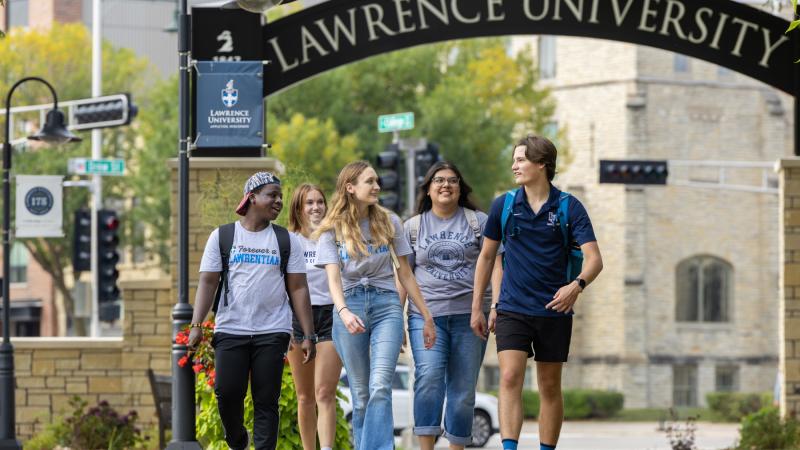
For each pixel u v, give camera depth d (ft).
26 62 435.12
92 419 157.89
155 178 407.64
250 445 110.52
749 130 477.36
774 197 476.13
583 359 468.75
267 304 88.58
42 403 169.27
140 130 435.53
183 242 116.88
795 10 107.14
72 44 440.45
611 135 469.16
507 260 87.81
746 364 473.67
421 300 93.25
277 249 88.99
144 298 165.48
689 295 472.85
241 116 137.39
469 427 96.84
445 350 95.61
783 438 155.12
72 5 521.65
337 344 94.32
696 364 469.98
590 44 473.67
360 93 384.68
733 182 474.49
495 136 380.78
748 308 476.13
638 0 148.25
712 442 248.93
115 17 527.81
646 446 236.84
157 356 165.07
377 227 93.15
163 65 535.19
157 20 535.60
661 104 468.34
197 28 143.84
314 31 145.79
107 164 243.40
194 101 138.41
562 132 420.77
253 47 144.25
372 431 91.30
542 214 86.63
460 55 400.06
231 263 88.53
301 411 102.47
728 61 148.97
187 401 112.88
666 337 469.16
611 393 393.09
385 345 92.58
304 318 89.71
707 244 473.67
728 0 148.66
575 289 85.10
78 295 342.64
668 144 469.16
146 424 164.86
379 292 93.25
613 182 302.45
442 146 375.45
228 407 89.71
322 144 355.56
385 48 146.51
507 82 392.27
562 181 478.18
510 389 87.04
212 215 135.23
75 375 168.66
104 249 260.83
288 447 109.70
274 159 139.03
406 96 390.63
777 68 149.28
